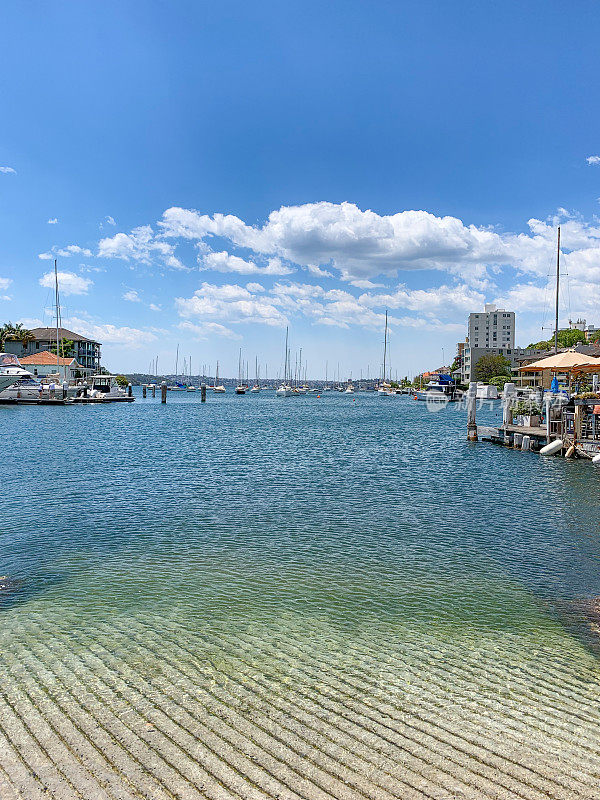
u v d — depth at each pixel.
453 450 36.94
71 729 6.27
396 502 19.72
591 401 30.33
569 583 11.60
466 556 13.41
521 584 11.52
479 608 10.22
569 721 6.55
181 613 9.90
